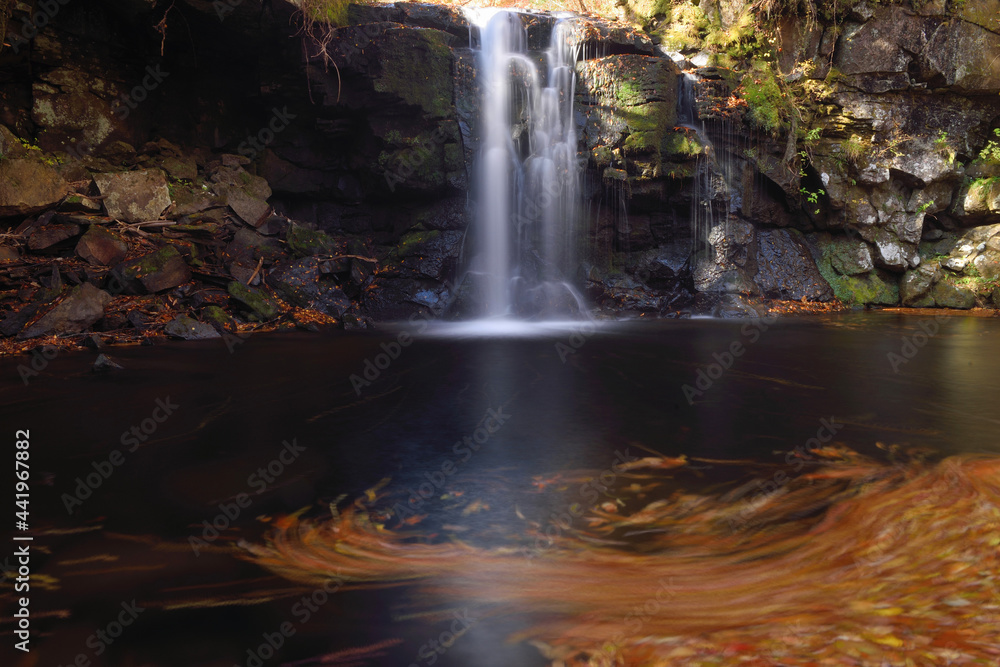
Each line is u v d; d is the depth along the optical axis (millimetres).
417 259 14250
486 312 14078
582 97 14844
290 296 12789
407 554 3053
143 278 11141
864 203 16781
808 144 16266
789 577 2740
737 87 15391
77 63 12688
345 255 14148
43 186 11383
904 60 16297
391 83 13617
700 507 3561
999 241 16734
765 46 16219
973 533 3055
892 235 17000
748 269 15281
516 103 14727
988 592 2527
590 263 15016
